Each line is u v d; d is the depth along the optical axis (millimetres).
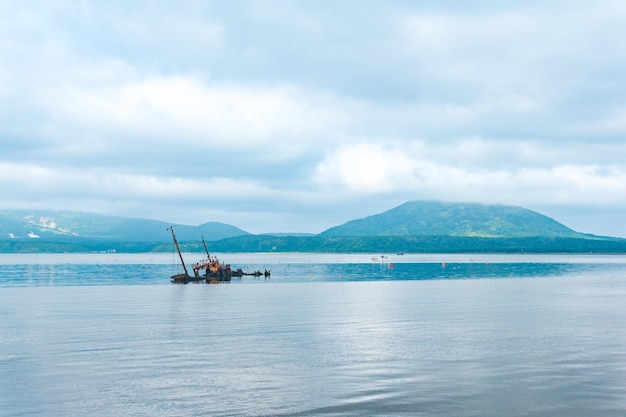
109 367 44906
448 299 103438
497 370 43156
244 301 101562
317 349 51875
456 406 34469
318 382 40000
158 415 33344
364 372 42812
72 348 52875
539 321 70375
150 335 60406
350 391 37719
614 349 51250
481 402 35188
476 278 183250
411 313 80000
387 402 35312
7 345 54531
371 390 37938
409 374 42094
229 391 37938
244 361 46844
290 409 34156
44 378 41500
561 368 43719
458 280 171625
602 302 96125
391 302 97812
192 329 64688
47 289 139125
